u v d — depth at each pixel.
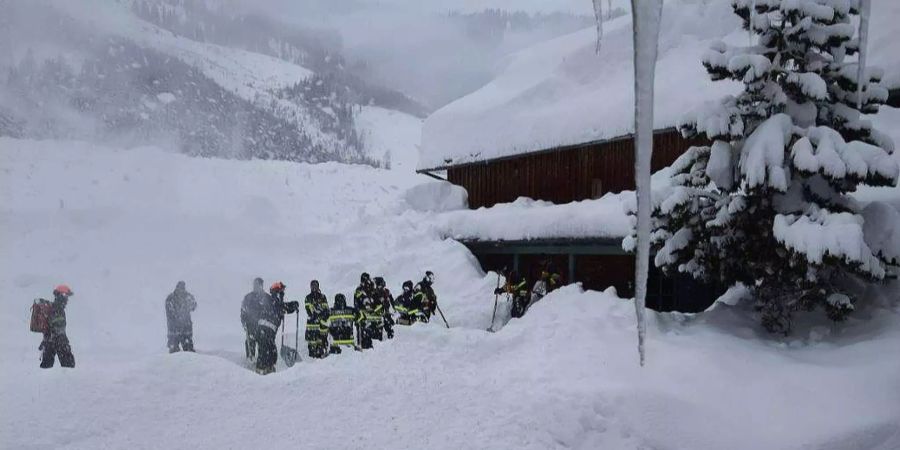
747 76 10.61
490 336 10.68
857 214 10.26
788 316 10.72
